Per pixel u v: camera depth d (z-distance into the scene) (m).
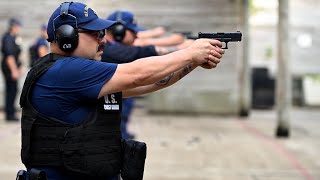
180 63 3.88
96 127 3.89
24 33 21.12
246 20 20.16
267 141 14.75
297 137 15.55
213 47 3.94
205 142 14.38
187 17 20.72
